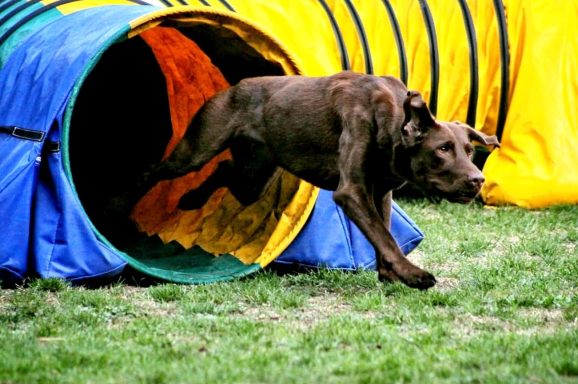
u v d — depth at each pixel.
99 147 16.20
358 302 10.28
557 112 17.67
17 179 11.00
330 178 11.25
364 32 18.20
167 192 13.97
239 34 12.06
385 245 10.46
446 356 7.98
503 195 17.53
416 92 10.11
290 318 9.73
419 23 18.41
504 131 18.19
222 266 12.02
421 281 10.20
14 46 12.60
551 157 17.48
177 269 11.98
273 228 12.47
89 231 11.07
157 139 15.27
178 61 14.36
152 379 7.27
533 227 15.57
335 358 7.90
